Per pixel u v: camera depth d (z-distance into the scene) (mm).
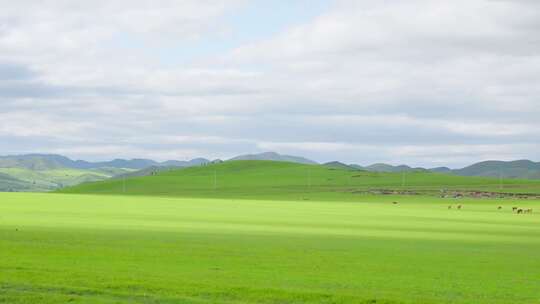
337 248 39531
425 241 47750
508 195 194875
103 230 51344
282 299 21453
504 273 29016
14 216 72188
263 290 22641
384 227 64375
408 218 84375
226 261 31219
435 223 73875
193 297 21562
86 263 28969
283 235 50406
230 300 21250
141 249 35594
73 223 60500
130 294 21641
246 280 25203
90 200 141875
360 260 32906
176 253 34031
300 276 26719
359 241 45969
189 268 28359
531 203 159250
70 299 20812
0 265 27453
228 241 42938
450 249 40938
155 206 111625
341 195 198375
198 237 46031
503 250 41250
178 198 173625
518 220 84812
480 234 57312
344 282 25344
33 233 46000
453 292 23562
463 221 79625
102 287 22828
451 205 144375
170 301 20875
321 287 24031
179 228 56062
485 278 27266
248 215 84062
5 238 40688
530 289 24531
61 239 40938
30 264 28016
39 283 23234
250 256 33531
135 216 76688
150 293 22016
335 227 62656
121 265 28625
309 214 89938
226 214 85625
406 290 23781
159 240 42219
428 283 25562
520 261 34219
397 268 29953
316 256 34281
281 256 33875
